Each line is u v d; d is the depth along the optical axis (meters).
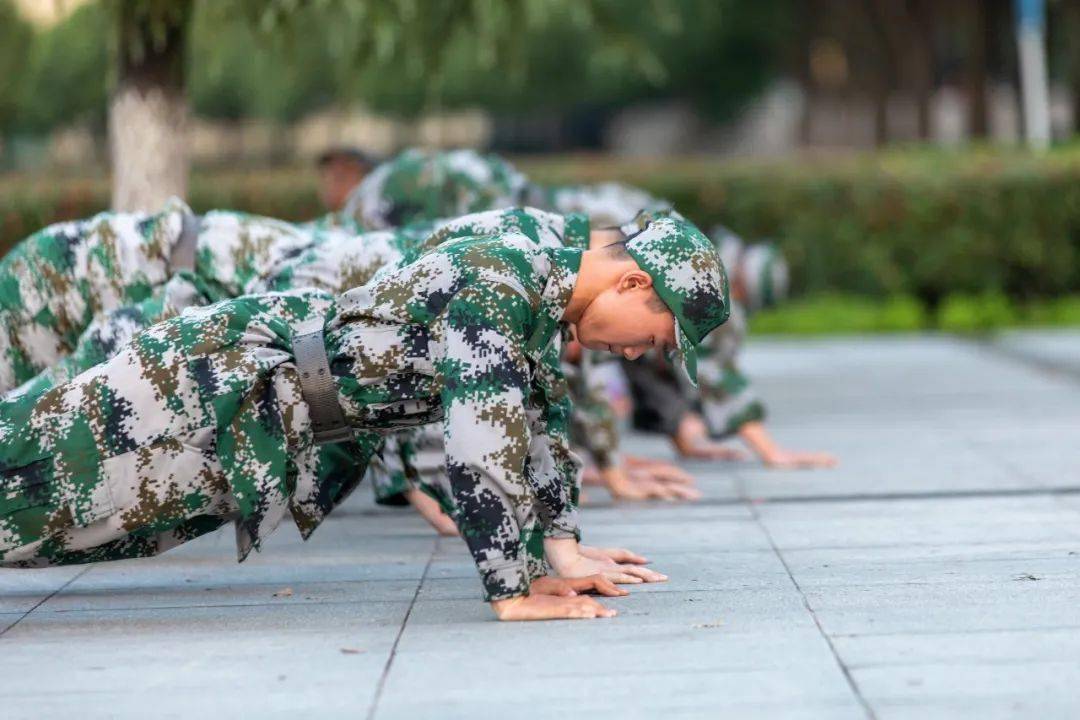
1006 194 19.78
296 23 11.16
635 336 5.14
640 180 19.69
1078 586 5.66
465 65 31.14
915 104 36.03
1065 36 33.38
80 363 6.19
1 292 6.63
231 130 55.56
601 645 4.90
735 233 19.78
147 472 5.20
